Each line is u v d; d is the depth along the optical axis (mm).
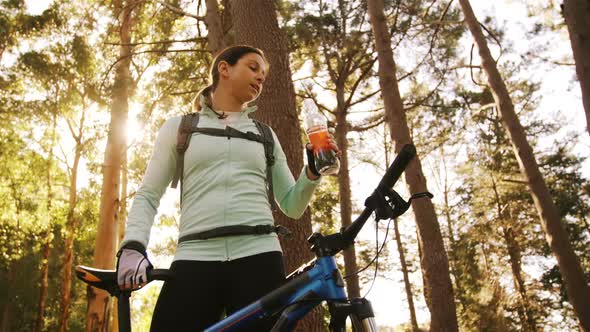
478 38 11781
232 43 8789
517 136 10742
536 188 10305
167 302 1602
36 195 18984
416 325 21297
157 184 1735
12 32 17828
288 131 5012
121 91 13289
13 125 18594
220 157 1729
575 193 21562
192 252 1633
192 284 1598
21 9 17891
